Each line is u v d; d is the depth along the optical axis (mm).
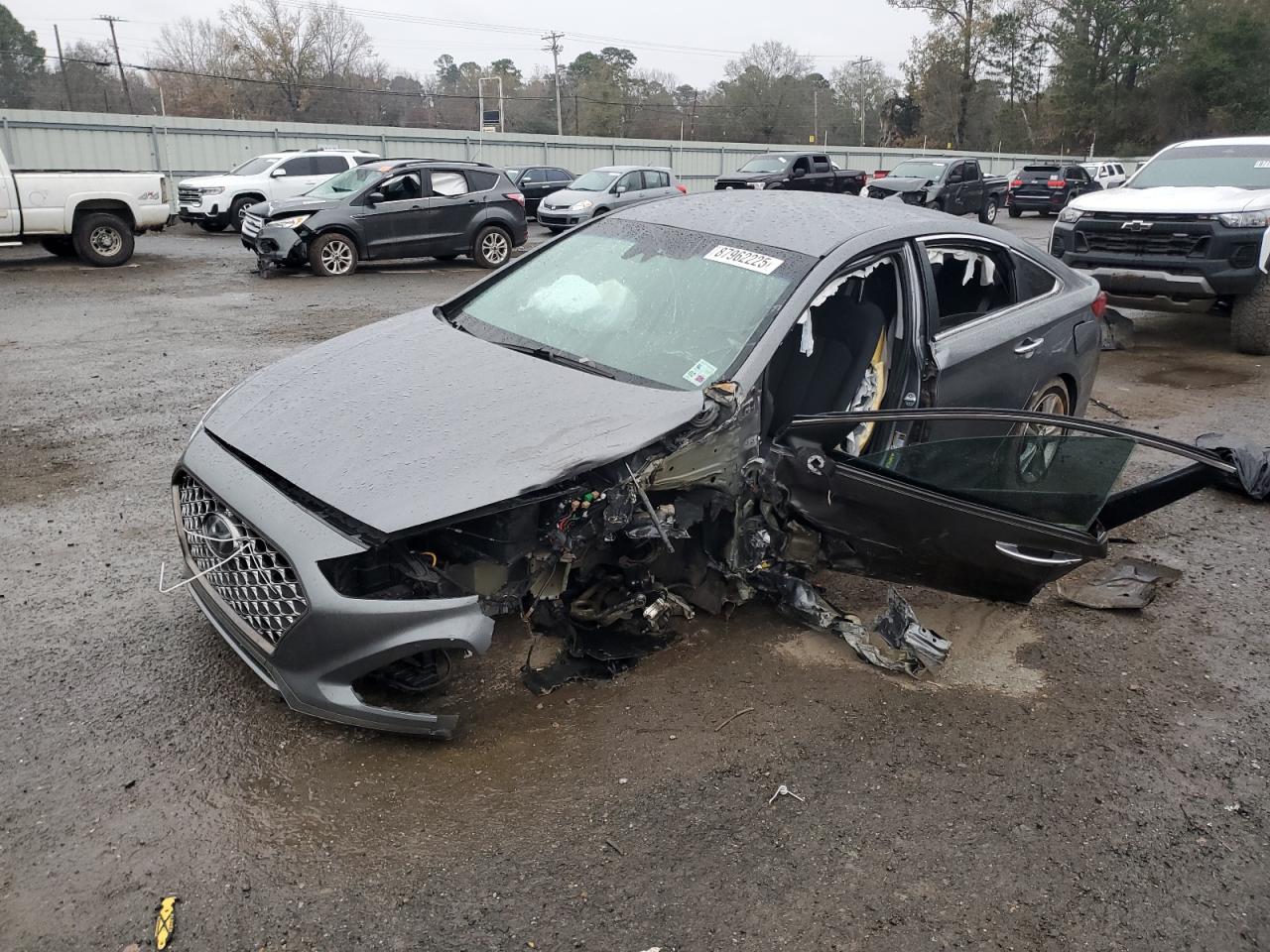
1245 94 51844
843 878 2592
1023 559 3539
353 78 64438
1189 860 2732
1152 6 55594
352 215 15266
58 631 3652
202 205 21203
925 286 4094
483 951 2295
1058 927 2469
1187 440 6695
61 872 2477
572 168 36781
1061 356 4871
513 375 3504
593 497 2979
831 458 3301
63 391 7402
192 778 2846
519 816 2756
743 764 3037
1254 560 4758
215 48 64188
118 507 4980
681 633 3758
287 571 2863
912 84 67438
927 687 3541
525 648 3559
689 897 2490
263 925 2344
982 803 2924
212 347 9297
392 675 3078
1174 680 3674
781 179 25844
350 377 3586
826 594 4211
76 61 54438
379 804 2779
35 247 18203
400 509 2758
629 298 3969
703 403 3213
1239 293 8906
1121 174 36562
